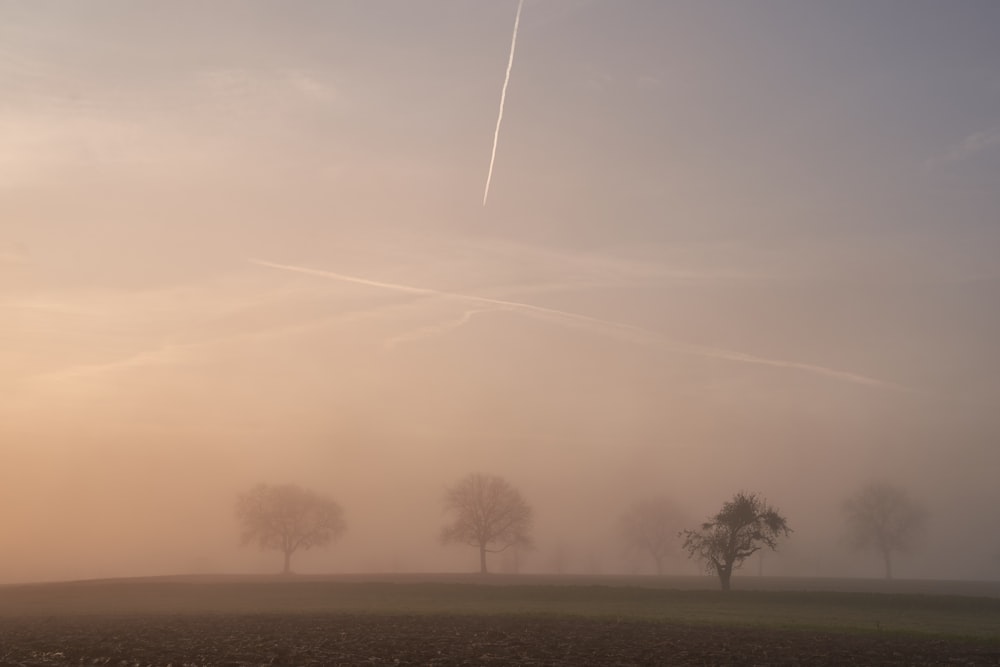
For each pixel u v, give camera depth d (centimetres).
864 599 7975
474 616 6444
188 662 3638
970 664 3641
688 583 13388
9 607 8006
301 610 7262
